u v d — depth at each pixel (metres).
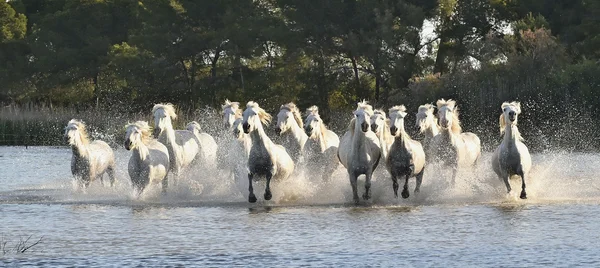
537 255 26.38
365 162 38.34
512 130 39.19
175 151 41.94
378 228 31.36
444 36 116.69
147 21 134.25
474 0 115.81
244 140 40.78
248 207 37.44
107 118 98.88
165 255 26.78
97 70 148.62
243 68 128.75
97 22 156.12
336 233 30.36
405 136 38.75
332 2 115.56
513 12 116.56
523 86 91.69
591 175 50.53
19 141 95.69
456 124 42.69
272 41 123.25
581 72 90.38
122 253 27.14
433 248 27.58
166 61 127.50
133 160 39.56
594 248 27.39
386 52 113.69
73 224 32.75
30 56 160.00
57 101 151.88
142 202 39.03
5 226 32.38
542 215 34.41
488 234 30.00
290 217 34.28
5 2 165.50
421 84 101.88
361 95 117.12
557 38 105.75
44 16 173.25
